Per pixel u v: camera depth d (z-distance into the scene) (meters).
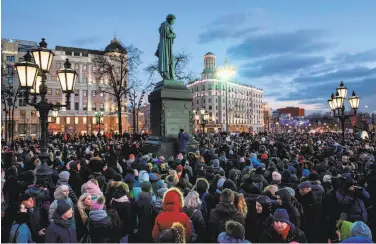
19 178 7.95
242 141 26.39
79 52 91.62
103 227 4.70
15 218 4.65
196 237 5.21
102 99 91.25
